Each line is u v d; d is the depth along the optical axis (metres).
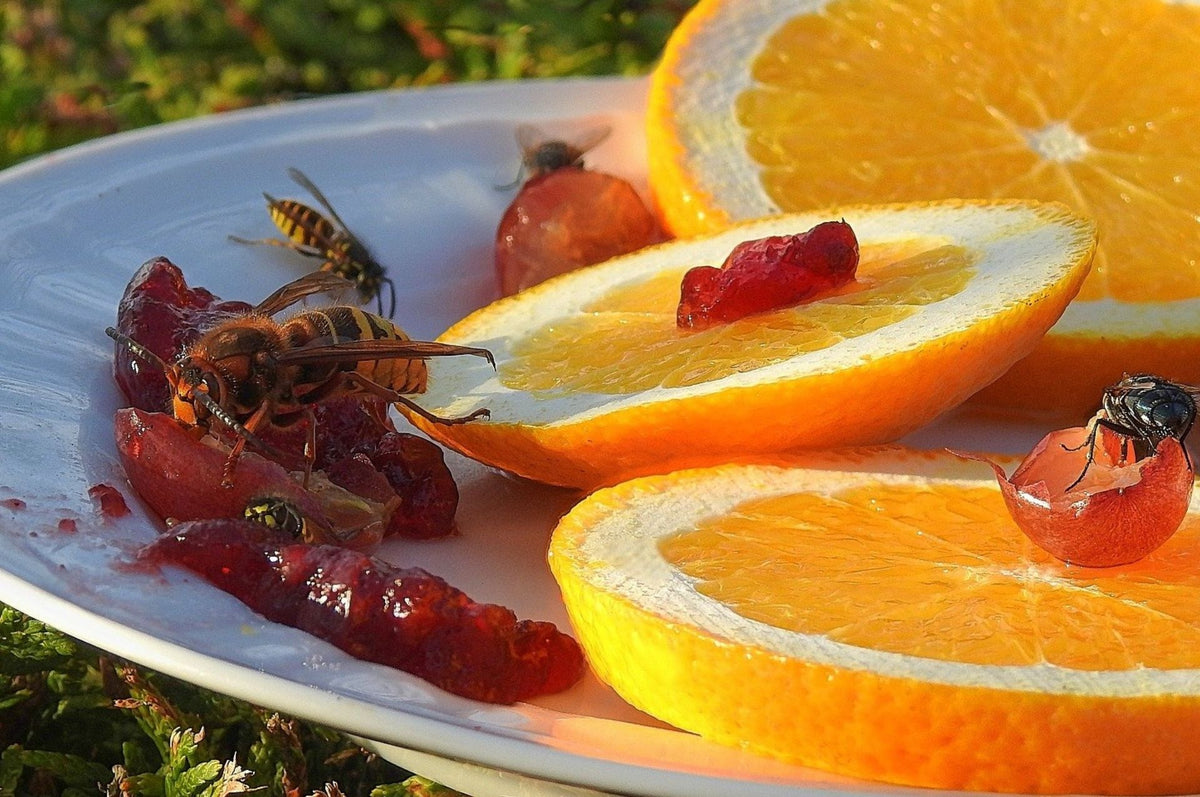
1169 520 0.33
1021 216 0.37
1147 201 0.40
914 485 0.35
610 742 0.32
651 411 0.35
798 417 0.35
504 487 0.37
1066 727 0.31
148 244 0.40
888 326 0.35
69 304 0.38
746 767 0.32
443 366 0.37
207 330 0.36
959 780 0.31
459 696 0.33
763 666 0.32
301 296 0.38
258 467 0.35
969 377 0.35
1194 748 0.31
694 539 0.34
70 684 0.37
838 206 0.39
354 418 0.37
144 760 0.36
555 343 0.37
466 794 0.35
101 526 0.34
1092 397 0.39
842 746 0.32
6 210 0.39
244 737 0.36
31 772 0.37
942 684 0.31
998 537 0.34
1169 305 0.39
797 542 0.34
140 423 0.35
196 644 0.32
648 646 0.32
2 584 0.33
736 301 0.36
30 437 0.35
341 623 0.33
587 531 0.34
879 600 0.33
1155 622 0.32
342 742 0.36
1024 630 0.32
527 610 0.35
